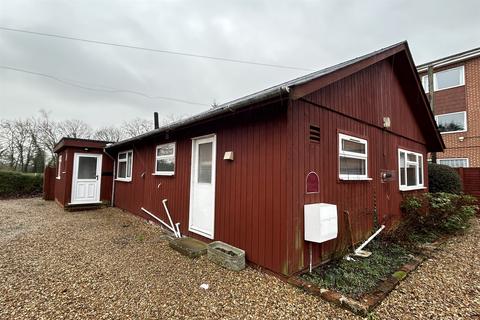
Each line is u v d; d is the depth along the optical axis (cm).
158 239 509
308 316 238
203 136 483
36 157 2406
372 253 417
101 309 246
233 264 346
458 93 1198
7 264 363
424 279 328
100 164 977
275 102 306
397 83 644
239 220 386
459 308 259
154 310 246
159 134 594
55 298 266
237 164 398
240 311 246
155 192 658
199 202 491
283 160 322
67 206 865
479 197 833
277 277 320
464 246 484
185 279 317
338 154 412
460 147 1180
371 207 495
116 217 752
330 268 351
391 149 597
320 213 323
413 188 683
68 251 427
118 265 364
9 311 239
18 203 1071
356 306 242
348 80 454
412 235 516
